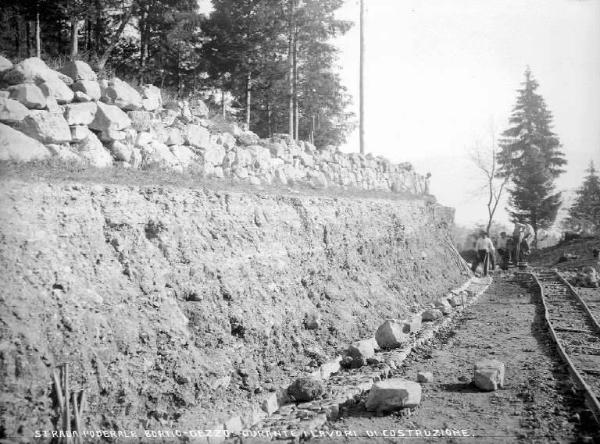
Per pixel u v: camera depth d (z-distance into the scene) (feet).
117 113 30.60
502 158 136.26
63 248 20.38
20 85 25.54
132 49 64.28
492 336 36.88
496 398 23.95
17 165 22.99
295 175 50.72
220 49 72.02
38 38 49.03
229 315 26.05
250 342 26.27
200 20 61.31
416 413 22.45
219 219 29.40
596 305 48.62
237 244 29.60
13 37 61.87
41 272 18.95
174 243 25.58
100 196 23.08
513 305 50.52
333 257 39.88
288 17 71.31
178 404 20.43
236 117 90.07
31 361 16.96
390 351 32.37
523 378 26.63
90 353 18.76
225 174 39.99
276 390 24.36
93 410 17.89
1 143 23.29
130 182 26.78
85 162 27.43
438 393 25.05
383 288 44.47
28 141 24.61
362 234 46.85
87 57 49.19
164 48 60.80
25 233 19.29
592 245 99.55
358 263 43.57
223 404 21.72
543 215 133.39
